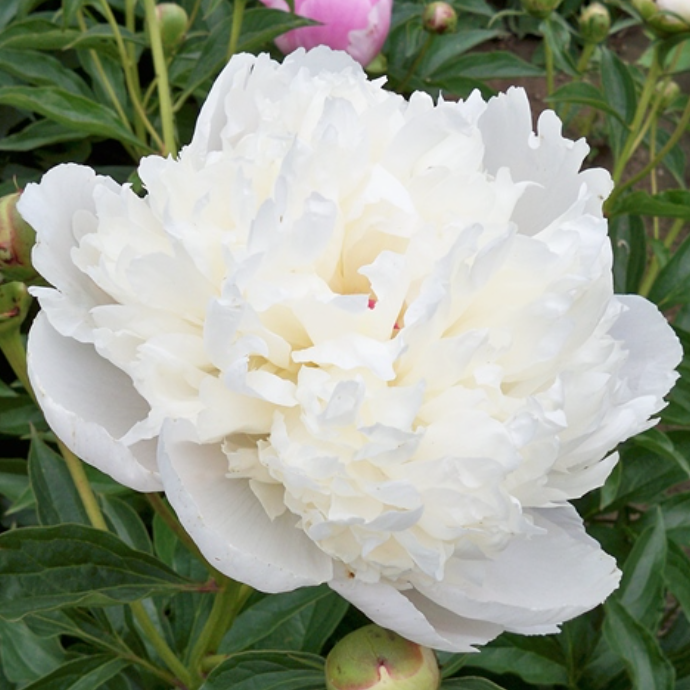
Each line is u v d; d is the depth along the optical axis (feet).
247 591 2.32
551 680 2.66
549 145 2.13
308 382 1.94
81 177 2.06
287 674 2.15
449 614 2.02
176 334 1.96
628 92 3.07
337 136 1.97
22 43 2.76
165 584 2.19
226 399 1.95
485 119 2.16
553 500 2.06
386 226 2.00
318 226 1.94
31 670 2.46
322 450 1.94
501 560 2.05
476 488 1.94
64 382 1.98
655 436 2.72
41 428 2.80
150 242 2.00
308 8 2.93
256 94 2.08
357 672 2.06
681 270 2.90
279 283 1.96
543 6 3.11
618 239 3.07
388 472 1.95
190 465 1.97
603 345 2.02
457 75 3.31
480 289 1.98
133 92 2.87
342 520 1.92
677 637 2.85
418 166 2.05
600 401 1.99
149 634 2.30
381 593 1.94
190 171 1.99
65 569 2.14
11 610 2.10
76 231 2.04
